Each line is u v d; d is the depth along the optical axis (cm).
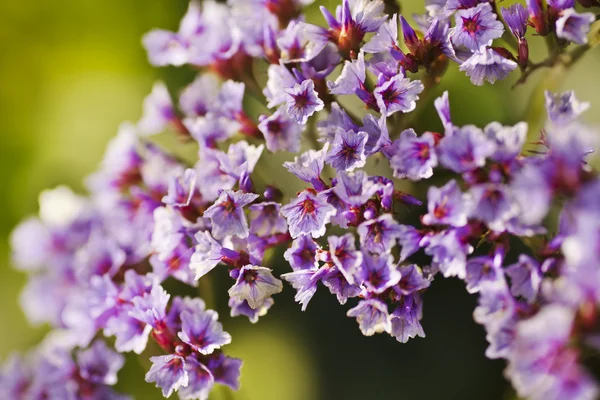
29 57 36
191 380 28
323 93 29
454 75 32
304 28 29
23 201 36
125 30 36
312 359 34
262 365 34
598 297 25
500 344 27
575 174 26
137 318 29
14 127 36
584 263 26
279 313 34
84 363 31
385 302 28
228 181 29
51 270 33
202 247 28
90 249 31
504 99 32
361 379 34
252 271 28
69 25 36
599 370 26
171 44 32
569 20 29
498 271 27
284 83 29
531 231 27
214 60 31
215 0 34
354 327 34
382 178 28
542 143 29
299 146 29
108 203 33
